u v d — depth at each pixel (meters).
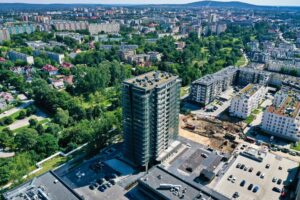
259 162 196.25
